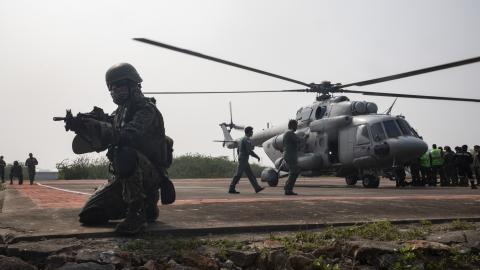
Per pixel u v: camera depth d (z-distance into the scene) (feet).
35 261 10.14
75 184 59.62
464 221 14.93
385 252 10.17
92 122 11.55
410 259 9.89
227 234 13.03
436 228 13.92
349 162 48.78
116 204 13.33
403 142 44.70
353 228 12.84
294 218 15.23
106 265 9.47
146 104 12.68
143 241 11.21
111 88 12.66
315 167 51.24
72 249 10.52
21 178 70.95
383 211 17.13
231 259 10.50
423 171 54.70
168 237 12.14
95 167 104.37
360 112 49.83
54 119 11.35
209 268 9.91
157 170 13.25
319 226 14.06
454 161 53.42
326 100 52.65
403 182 51.85
